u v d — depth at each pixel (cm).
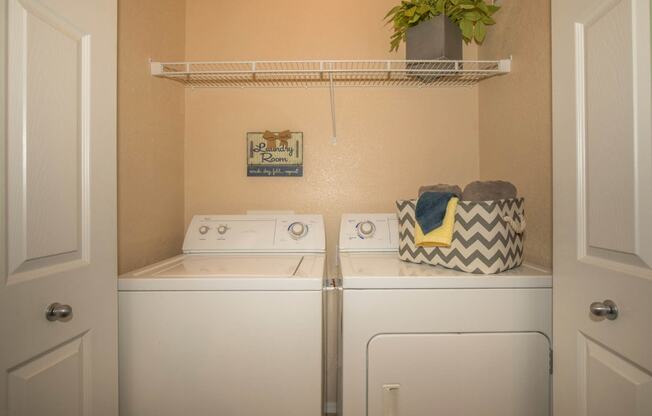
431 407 107
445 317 107
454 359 107
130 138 131
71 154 89
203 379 108
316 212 184
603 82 82
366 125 184
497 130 162
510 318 107
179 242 175
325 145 184
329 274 182
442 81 179
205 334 108
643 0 71
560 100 98
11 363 72
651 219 70
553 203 102
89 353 95
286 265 130
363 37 183
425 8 149
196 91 184
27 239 75
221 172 184
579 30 91
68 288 87
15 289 72
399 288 107
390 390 107
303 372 108
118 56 124
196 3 183
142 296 108
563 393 98
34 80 77
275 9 183
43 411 80
